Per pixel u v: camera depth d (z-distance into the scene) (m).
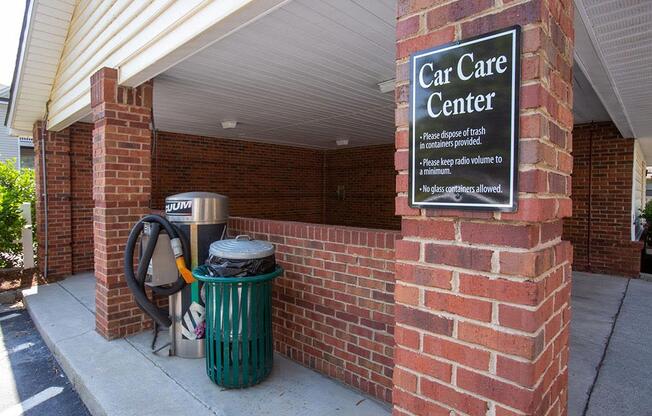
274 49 3.87
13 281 6.73
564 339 1.64
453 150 1.47
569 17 1.60
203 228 3.75
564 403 1.66
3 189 7.26
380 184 10.77
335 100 5.86
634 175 7.58
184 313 3.71
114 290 4.19
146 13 3.53
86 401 3.23
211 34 2.96
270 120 7.42
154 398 3.01
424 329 1.57
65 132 7.13
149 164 4.38
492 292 1.38
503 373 1.36
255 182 10.39
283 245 3.71
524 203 1.31
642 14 2.87
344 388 3.14
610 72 4.05
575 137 7.50
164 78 4.82
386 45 3.76
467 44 1.43
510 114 1.34
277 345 3.82
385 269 2.91
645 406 2.86
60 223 7.09
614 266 7.18
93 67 4.70
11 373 3.82
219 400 2.97
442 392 1.52
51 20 5.44
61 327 4.61
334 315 3.28
